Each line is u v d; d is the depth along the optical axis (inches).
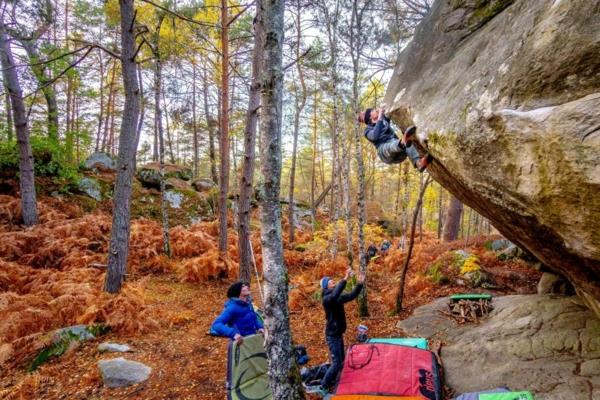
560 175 70.9
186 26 418.3
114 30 631.2
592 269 86.8
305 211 777.6
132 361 207.3
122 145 287.3
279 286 128.6
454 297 271.4
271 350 127.9
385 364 179.5
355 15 303.4
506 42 95.3
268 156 127.8
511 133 80.7
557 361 167.6
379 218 796.6
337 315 191.0
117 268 289.0
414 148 135.4
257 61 310.2
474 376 178.7
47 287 286.2
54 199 486.3
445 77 121.0
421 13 353.1
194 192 621.3
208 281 371.6
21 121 406.3
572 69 73.4
